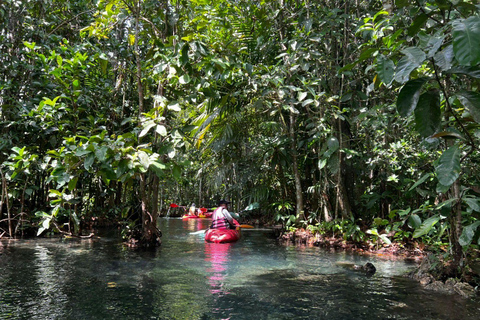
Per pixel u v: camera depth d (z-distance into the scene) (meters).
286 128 8.90
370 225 8.19
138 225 7.53
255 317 3.10
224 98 5.96
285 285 4.18
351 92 6.79
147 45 8.87
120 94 9.11
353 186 8.64
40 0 7.95
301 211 9.06
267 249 7.04
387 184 7.86
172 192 21.69
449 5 2.76
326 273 4.84
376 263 5.60
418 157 6.25
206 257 6.00
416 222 4.35
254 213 15.35
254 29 7.80
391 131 6.84
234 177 10.88
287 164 9.30
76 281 4.22
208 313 3.18
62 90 7.42
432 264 4.51
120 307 3.30
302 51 7.17
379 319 3.09
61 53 8.02
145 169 4.54
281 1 7.84
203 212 18.00
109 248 6.68
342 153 8.00
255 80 6.30
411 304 3.49
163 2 6.27
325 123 7.56
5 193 7.25
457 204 3.94
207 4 7.07
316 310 3.30
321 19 7.28
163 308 3.29
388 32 5.57
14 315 3.04
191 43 5.03
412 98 2.49
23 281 4.16
